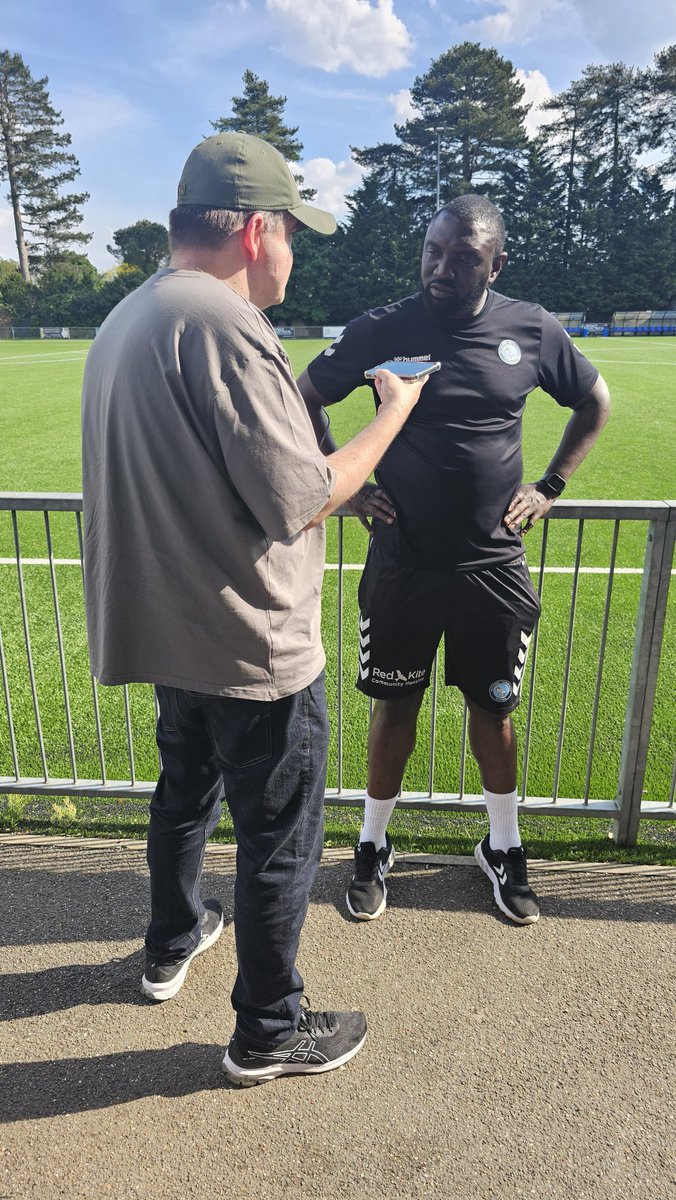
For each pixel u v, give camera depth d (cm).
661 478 924
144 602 150
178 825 185
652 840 269
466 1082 175
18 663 426
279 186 142
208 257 141
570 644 258
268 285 149
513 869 232
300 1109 168
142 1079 176
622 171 5922
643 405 1538
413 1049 183
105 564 150
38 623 484
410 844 269
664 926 224
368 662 222
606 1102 170
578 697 383
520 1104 169
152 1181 154
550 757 331
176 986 200
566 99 6222
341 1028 182
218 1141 161
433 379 198
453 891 239
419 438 201
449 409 198
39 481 920
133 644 155
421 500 202
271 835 159
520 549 215
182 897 192
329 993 200
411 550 207
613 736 346
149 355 133
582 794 304
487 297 204
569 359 211
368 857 236
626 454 1062
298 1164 157
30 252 6950
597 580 564
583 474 948
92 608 160
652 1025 190
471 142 6069
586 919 227
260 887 160
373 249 5809
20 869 253
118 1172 155
